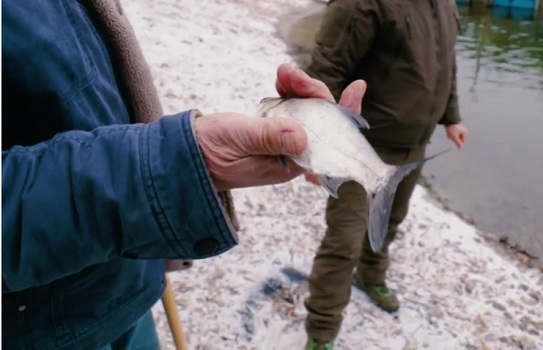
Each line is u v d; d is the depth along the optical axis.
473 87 8.74
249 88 6.39
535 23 13.05
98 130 0.92
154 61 6.46
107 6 1.18
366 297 3.37
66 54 1.02
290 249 3.78
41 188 0.86
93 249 0.89
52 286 1.07
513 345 3.28
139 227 0.88
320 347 2.78
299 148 0.89
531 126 7.37
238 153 0.90
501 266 4.04
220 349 2.96
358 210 2.58
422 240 4.17
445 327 3.31
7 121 1.00
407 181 2.89
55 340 1.09
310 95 1.17
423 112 2.54
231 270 3.51
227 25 8.92
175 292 3.28
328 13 2.46
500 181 5.75
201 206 0.89
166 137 0.89
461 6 14.27
